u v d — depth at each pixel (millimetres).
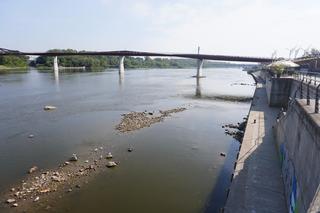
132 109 43094
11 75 107750
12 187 17750
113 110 42062
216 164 21812
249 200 14031
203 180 19172
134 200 16594
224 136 29078
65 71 139875
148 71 173000
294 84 33250
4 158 22453
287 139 17078
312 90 24094
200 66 119125
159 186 18266
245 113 41500
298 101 15711
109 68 184000
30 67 165750
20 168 20562
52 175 19391
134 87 73688
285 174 15453
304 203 10586
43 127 31625
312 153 10852
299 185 11922
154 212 15484
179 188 18047
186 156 23391
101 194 17141
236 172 16938
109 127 31859
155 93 62781
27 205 15820
